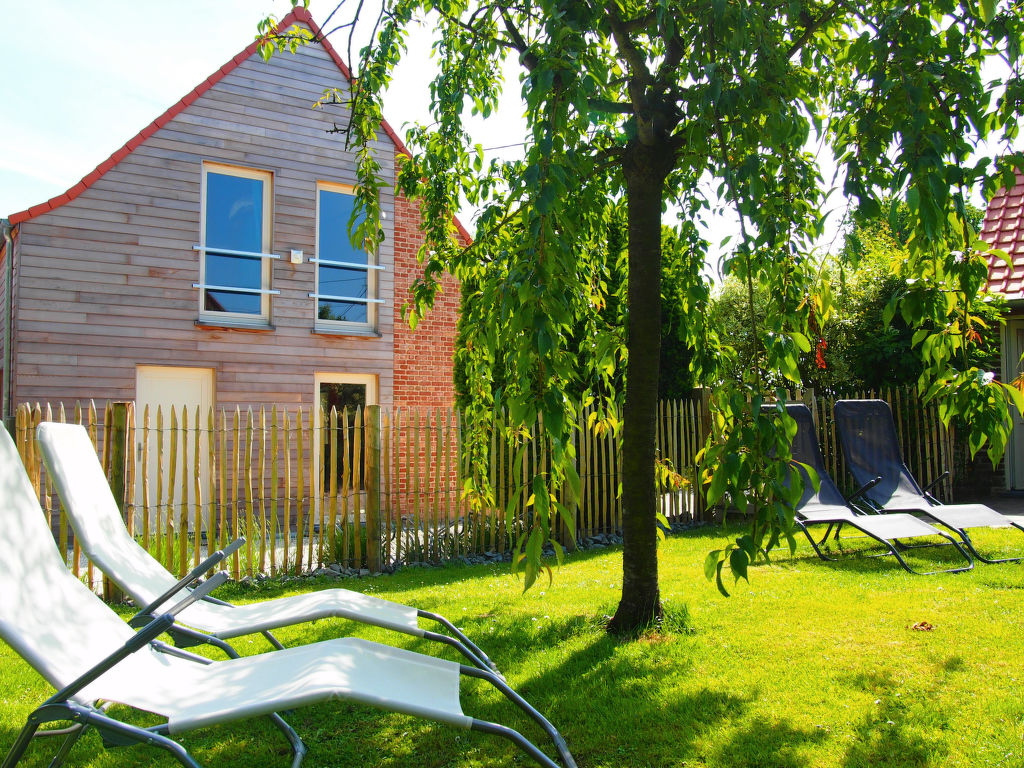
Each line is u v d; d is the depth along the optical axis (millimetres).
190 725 1688
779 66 2879
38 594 2090
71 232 8648
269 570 6238
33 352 8398
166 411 9234
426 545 6766
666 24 2949
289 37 4977
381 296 10742
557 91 2584
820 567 5406
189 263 9344
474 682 3230
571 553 6988
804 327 3480
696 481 8094
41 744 2684
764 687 3047
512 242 3545
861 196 2576
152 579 2715
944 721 2668
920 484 8781
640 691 3051
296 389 10000
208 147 9516
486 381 4867
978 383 2896
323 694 1719
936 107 2498
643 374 3877
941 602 4246
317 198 10336
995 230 9742
